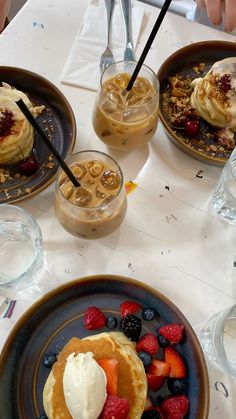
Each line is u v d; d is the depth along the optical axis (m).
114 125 0.42
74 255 0.41
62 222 0.40
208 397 0.33
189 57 0.51
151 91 0.44
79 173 0.40
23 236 0.42
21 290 0.40
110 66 0.44
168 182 0.45
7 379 0.35
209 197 0.45
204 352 0.38
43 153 0.45
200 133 0.47
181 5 0.64
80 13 0.55
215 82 0.47
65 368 0.33
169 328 0.36
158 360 0.36
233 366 0.35
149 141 0.47
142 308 0.38
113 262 0.41
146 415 0.34
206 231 0.43
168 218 0.43
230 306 0.39
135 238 0.42
